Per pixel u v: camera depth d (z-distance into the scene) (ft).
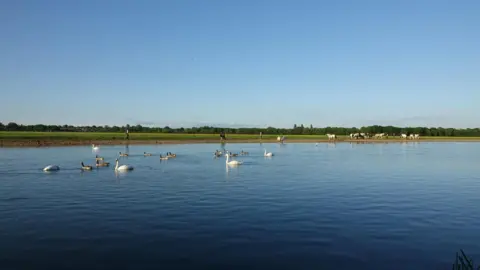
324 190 136.26
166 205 109.81
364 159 271.90
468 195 127.95
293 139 635.66
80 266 65.16
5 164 220.23
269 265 65.87
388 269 64.90
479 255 71.46
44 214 98.94
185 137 622.13
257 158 279.49
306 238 79.82
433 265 66.69
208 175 177.27
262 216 97.25
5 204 111.24
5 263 66.33
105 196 123.44
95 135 631.97
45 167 201.36
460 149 404.77
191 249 73.10
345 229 86.43
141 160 256.11
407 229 86.99
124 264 66.03
